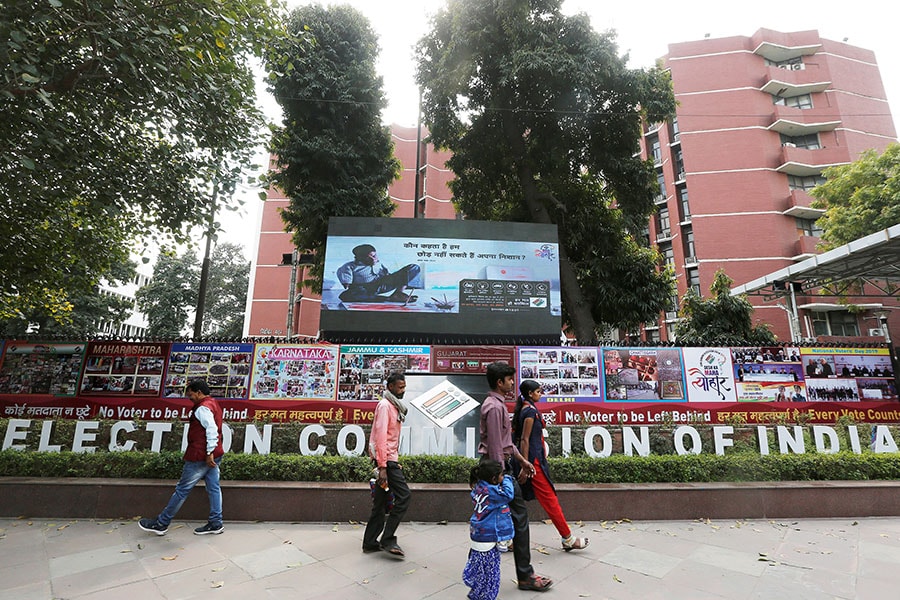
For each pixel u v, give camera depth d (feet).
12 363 21.54
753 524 16.25
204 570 11.92
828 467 18.81
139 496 16.12
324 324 25.91
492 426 12.59
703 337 40.63
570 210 42.27
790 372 22.88
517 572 11.16
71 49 17.53
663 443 21.98
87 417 21.16
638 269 38.24
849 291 72.18
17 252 24.63
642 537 14.78
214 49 19.57
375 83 41.88
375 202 43.34
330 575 11.72
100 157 21.04
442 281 26.73
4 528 14.84
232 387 21.81
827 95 85.97
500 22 37.09
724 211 82.79
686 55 90.58
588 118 37.93
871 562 12.89
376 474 13.30
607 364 22.84
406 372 22.52
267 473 17.21
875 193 54.70
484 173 44.01
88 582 11.14
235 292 118.01
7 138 17.16
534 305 26.89
